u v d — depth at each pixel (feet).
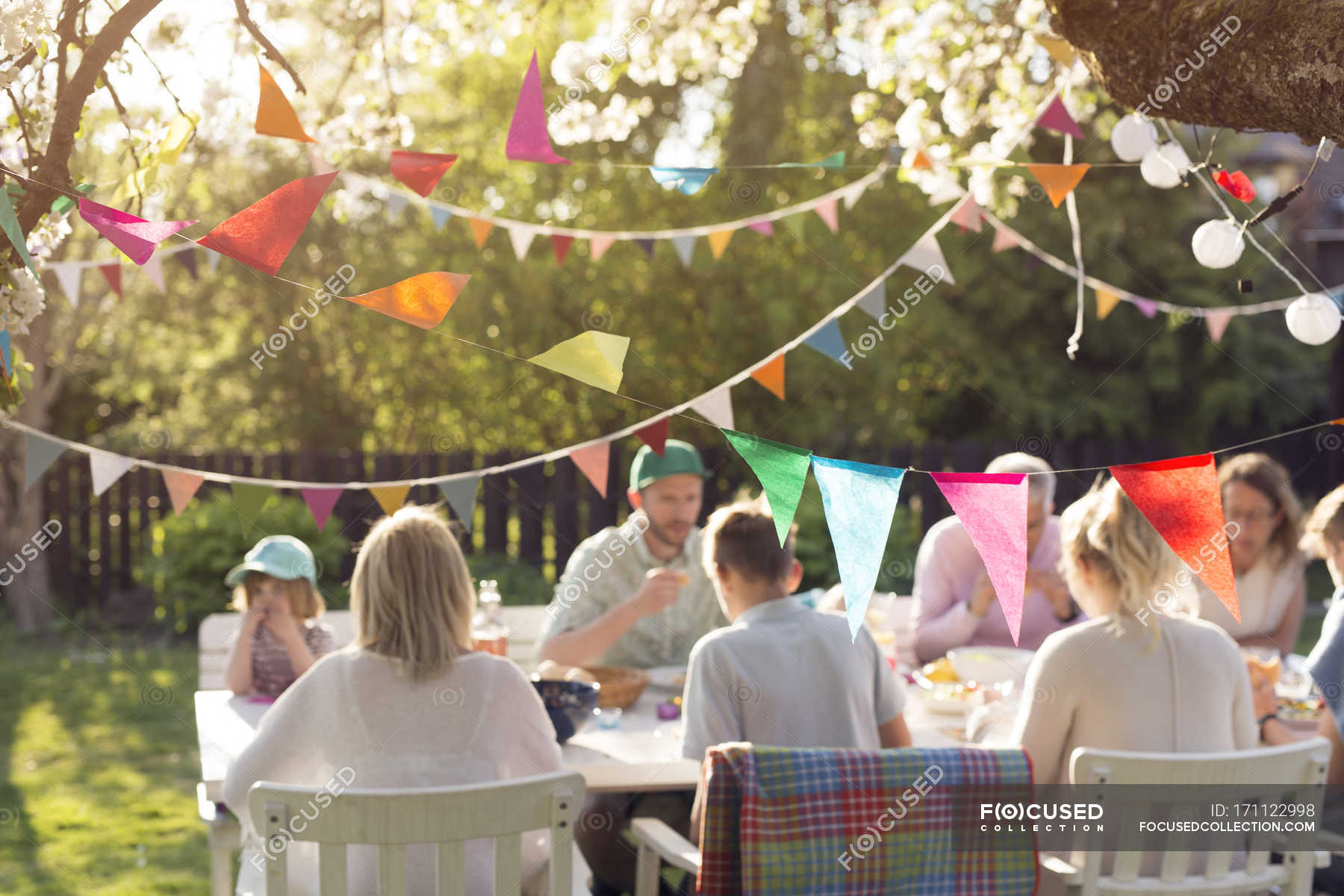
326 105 12.01
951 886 6.33
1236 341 29.32
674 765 8.04
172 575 22.38
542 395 28.32
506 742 7.32
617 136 13.69
